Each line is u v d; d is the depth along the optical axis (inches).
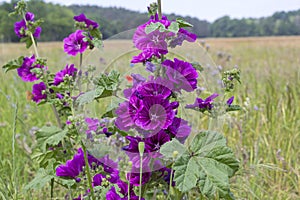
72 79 22.3
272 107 42.0
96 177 20.4
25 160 34.9
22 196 27.3
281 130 38.4
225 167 16.6
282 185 31.0
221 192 16.2
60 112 23.5
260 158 33.4
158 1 18.2
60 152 22.0
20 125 41.5
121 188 19.6
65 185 21.2
